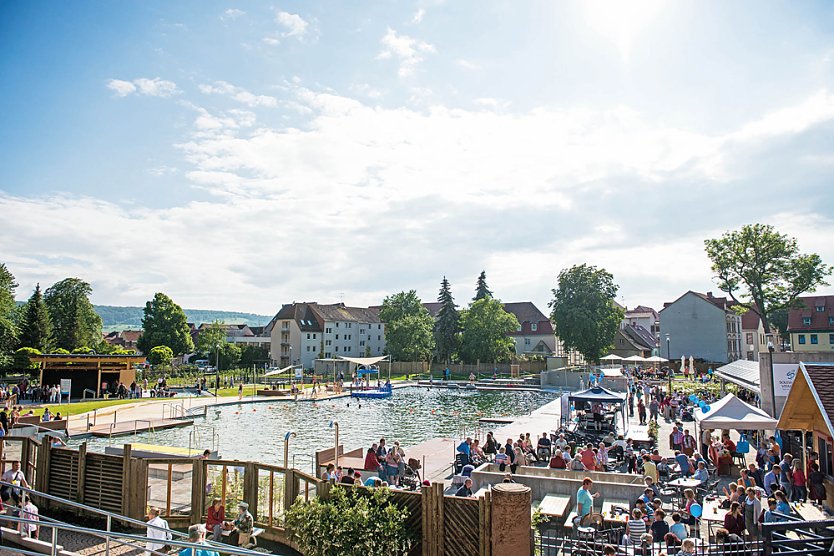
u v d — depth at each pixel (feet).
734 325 310.04
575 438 97.19
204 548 27.66
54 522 29.94
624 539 44.70
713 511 51.44
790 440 73.20
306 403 176.04
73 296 311.06
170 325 318.86
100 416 130.11
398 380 251.80
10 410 118.21
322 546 40.19
